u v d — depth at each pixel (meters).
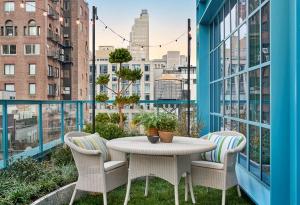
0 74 40.16
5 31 40.16
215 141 4.05
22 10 39.84
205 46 7.06
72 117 7.44
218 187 3.61
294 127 2.78
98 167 3.47
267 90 3.38
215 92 6.42
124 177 3.85
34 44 39.94
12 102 4.78
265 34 3.42
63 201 3.73
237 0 4.64
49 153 5.86
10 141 4.73
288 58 2.91
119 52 7.81
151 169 3.53
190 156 3.80
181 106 8.12
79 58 46.12
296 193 2.73
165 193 4.23
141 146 3.41
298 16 2.70
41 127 5.71
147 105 8.14
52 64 42.06
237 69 4.64
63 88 45.31
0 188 3.51
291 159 2.87
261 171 3.49
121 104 7.86
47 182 3.84
